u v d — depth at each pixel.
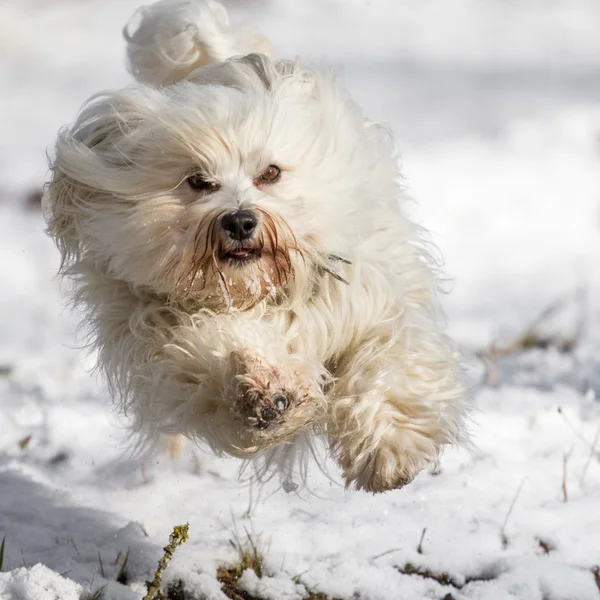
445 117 33.25
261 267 7.31
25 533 7.99
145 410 7.72
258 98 7.34
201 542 8.03
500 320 17.61
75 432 10.53
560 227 23.19
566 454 9.46
